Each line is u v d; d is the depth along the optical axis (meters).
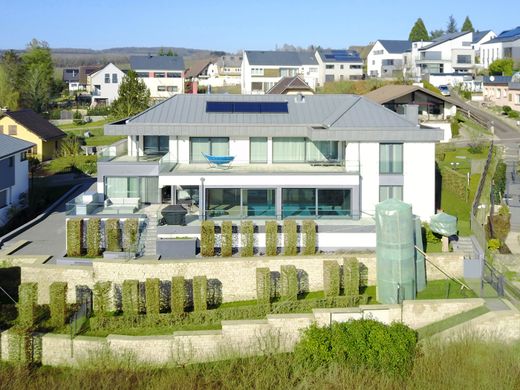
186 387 18.14
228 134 30.56
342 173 28.97
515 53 84.81
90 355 19.66
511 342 19.53
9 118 50.44
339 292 23.12
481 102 68.69
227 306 23.14
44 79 81.62
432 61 87.38
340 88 76.38
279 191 28.84
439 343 19.41
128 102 66.25
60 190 42.72
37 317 21.88
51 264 24.67
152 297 22.12
